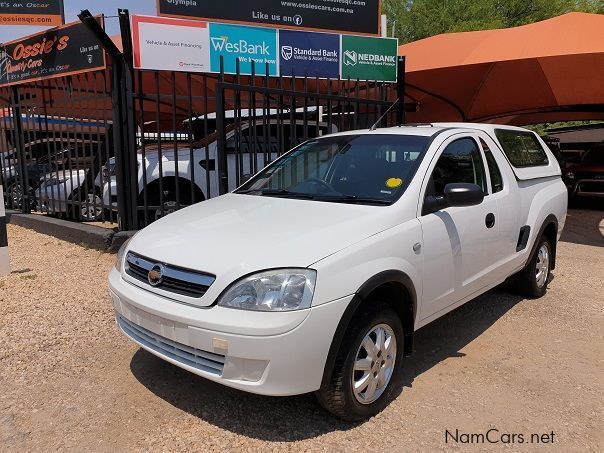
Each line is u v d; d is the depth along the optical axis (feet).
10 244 25.61
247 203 13.08
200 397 11.55
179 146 28.09
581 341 15.02
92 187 27.66
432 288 12.02
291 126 24.12
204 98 23.62
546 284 19.22
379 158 13.58
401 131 14.62
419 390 12.02
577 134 60.59
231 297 9.30
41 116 29.01
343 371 9.80
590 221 38.06
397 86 30.66
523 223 16.44
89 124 25.58
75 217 29.01
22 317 15.88
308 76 27.20
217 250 10.05
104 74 23.54
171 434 10.21
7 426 10.41
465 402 11.53
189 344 9.60
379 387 10.86
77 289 18.61
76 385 12.00
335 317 9.48
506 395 11.87
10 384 11.98
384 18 32.04
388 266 10.47
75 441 9.98
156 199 27.04
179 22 22.68
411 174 12.42
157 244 10.98
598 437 10.32
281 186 14.47
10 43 28.94
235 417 10.78
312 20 29.48
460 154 14.10
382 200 12.00
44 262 22.18
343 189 13.00
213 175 27.35
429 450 9.80
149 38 22.21
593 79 38.93
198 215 12.48
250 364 9.17
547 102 48.24
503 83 41.93
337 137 15.58
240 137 22.89
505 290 19.33
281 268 9.39
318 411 11.03
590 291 19.85
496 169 15.48
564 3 83.35
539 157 18.97
